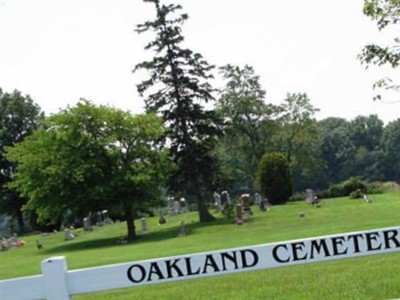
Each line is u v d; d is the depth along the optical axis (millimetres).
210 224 43656
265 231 34000
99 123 41781
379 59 17031
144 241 38062
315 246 4551
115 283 4520
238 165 85125
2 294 4496
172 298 9992
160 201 43156
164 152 43250
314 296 8422
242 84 74500
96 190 40656
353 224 29234
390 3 16484
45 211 43000
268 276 11492
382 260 12047
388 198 50312
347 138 131750
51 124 41688
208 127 48094
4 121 81250
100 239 45062
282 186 58031
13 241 50000
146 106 47875
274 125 78125
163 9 47406
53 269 4496
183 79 47406
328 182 125250
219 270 4527
